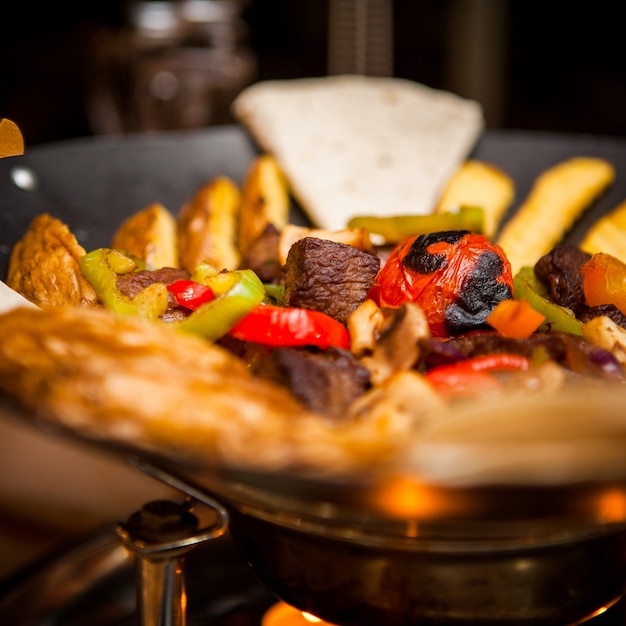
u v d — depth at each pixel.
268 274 0.67
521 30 1.80
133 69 1.51
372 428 0.48
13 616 0.70
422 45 1.88
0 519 1.00
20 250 0.67
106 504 1.04
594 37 1.77
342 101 0.94
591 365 0.54
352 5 1.15
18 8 1.83
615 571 0.56
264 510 0.54
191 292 0.59
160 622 0.58
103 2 1.87
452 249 0.59
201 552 0.72
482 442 0.47
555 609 0.55
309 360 0.53
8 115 1.87
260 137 0.91
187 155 0.88
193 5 1.50
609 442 0.47
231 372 0.51
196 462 0.48
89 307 0.62
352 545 0.54
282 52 1.96
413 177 0.89
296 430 0.48
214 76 1.52
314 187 0.88
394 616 0.55
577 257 0.63
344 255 0.60
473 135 0.93
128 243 0.73
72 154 0.81
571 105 1.83
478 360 0.54
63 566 0.73
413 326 0.55
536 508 0.49
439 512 0.50
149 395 0.48
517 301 0.58
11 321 0.51
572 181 0.84
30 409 0.49
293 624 0.66
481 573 0.54
